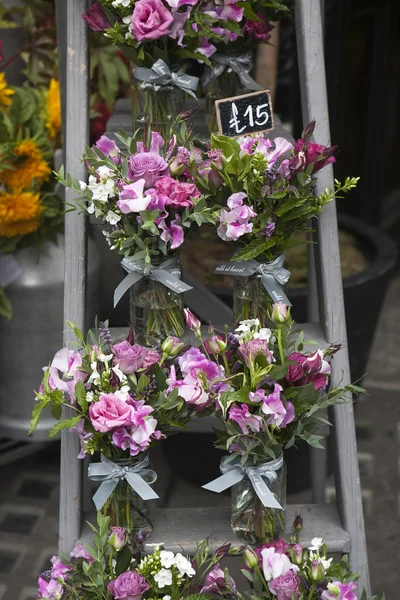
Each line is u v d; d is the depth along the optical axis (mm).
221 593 2021
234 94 2570
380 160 4969
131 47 2172
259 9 2434
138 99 2283
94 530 2016
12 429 3543
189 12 2105
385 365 4492
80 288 2193
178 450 3504
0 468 3803
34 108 3447
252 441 2035
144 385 1973
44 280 3342
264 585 1986
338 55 4172
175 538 2197
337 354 2225
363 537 2223
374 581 3162
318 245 2234
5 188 3326
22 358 3434
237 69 2508
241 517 2150
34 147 3268
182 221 2023
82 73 2209
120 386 1993
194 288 3260
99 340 2104
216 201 2086
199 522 2266
